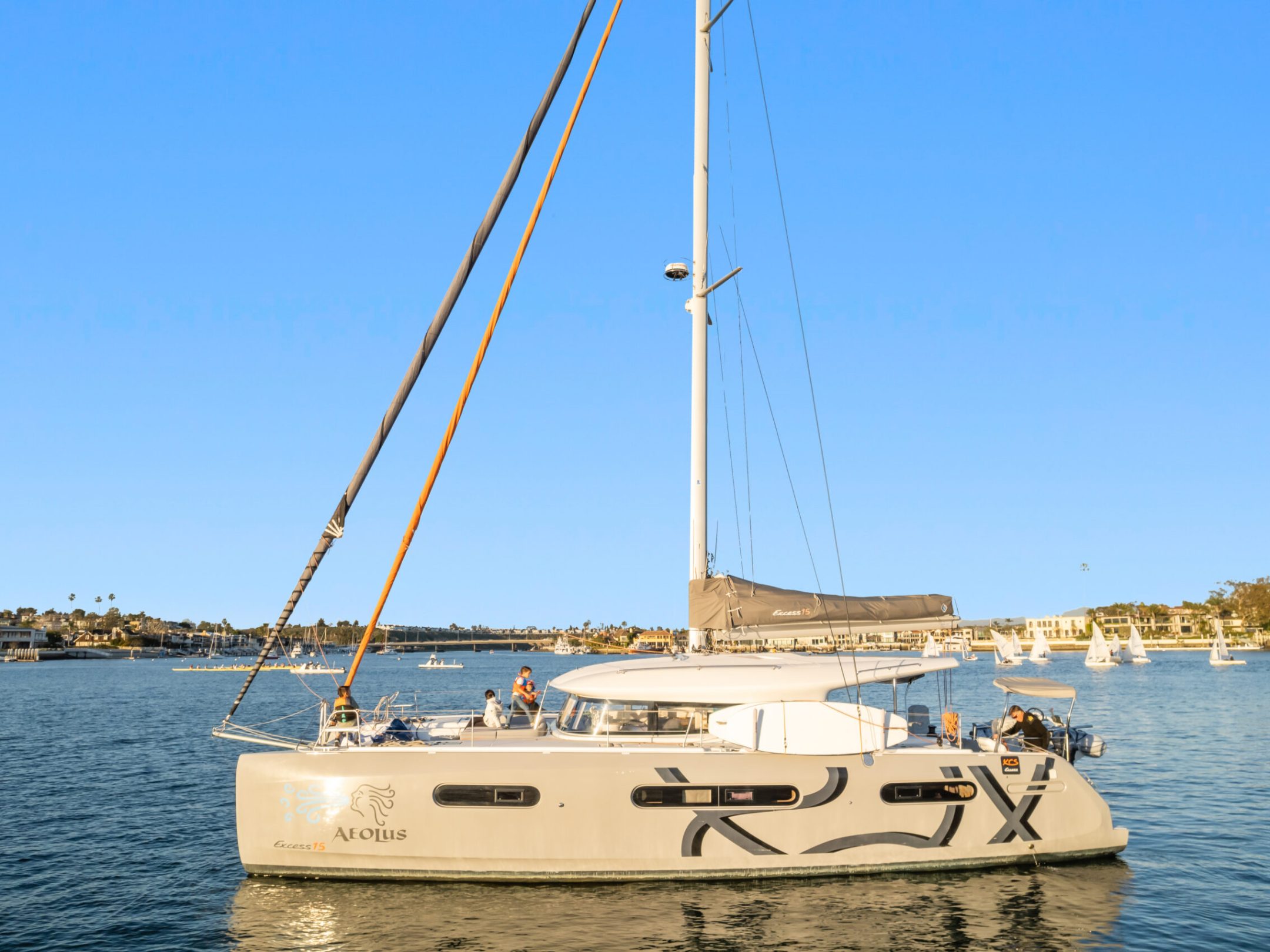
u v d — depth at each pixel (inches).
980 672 3656.5
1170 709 1654.8
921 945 387.5
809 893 438.9
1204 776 853.8
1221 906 446.3
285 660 6604.3
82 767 961.5
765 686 478.9
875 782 460.4
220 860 549.6
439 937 391.5
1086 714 1558.8
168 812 708.0
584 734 488.7
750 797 450.6
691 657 527.2
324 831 448.8
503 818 442.3
